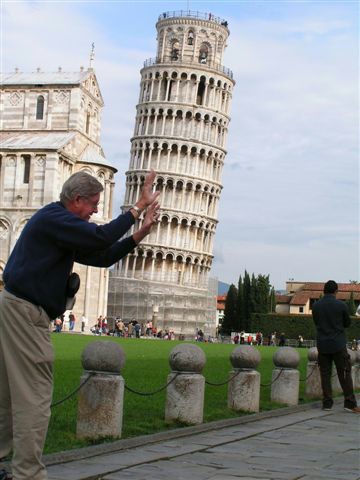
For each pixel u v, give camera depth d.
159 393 19.84
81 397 12.60
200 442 13.34
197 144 134.12
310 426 16.16
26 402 7.94
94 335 80.38
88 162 91.06
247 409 17.30
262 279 135.00
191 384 14.77
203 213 135.38
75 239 8.00
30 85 92.62
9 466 8.84
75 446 11.94
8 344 8.01
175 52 137.88
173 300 128.75
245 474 10.73
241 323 134.88
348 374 19.66
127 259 131.75
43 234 8.08
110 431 12.54
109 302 127.00
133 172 136.12
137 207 8.51
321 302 19.98
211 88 136.12
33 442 7.91
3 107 93.56
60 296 8.20
